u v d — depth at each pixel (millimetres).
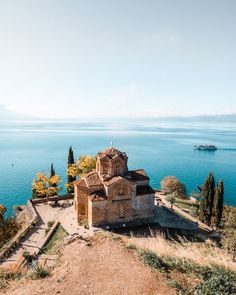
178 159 185125
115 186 47750
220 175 139750
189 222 52344
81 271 18594
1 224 52344
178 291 15297
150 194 50781
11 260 38625
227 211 67000
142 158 187000
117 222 48812
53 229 48156
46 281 17891
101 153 51688
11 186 110312
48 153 199125
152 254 20078
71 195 68375
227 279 15672
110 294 15727
